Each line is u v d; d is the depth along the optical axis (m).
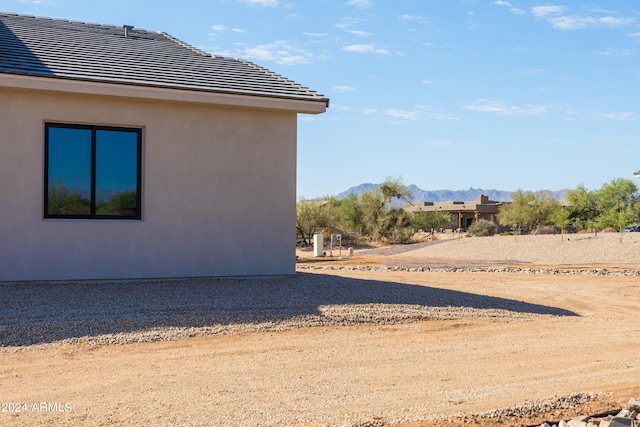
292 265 14.52
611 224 49.81
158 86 12.65
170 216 13.37
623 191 54.00
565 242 30.39
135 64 13.84
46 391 6.71
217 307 10.84
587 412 6.18
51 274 12.38
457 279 18.45
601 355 8.89
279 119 14.34
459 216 74.06
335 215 43.81
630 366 8.23
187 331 9.52
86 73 12.36
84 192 12.74
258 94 13.50
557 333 10.61
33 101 12.24
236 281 13.59
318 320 10.58
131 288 12.13
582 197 55.66
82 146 12.72
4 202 12.05
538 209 58.47
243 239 14.02
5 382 7.02
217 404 6.30
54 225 12.41
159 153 13.27
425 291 13.84
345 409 6.16
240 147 13.99
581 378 7.55
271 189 14.28
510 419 5.93
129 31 18.22
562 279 19.47
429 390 6.94
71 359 8.04
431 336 10.05
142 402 6.34
